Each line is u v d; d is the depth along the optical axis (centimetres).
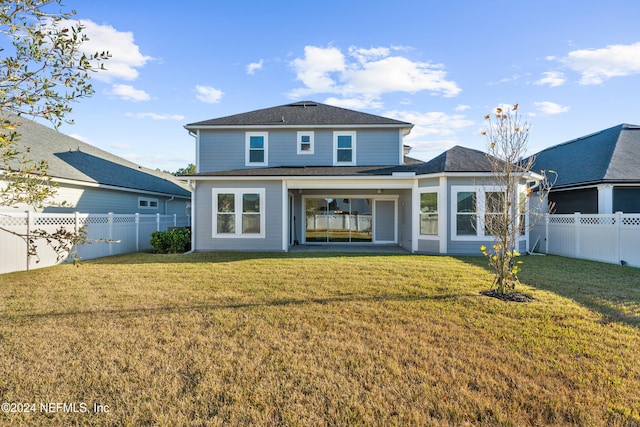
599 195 1255
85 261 1012
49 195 413
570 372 321
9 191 360
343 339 399
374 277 754
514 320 465
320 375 315
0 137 303
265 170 1405
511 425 247
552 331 425
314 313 494
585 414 258
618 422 250
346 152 1518
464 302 551
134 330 423
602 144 1490
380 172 1297
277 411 261
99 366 329
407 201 1362
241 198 1289
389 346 380
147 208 1848
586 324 448
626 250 969
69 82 324
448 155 1274
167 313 491
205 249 1293
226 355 355
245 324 447
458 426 245
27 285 668
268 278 743
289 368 328
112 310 504
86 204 1398
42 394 281
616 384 301
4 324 441
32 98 302
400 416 256
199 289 639
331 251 1287
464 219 1176
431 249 1216
